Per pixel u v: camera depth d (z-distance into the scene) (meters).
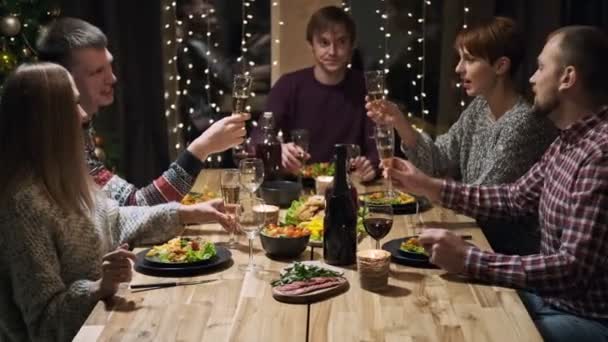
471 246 2.10
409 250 2.23
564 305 2.21
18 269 1.95
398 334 1.70
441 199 2.60
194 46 4.24
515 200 2.55
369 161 3.30
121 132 4.26
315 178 3.16
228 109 4.30
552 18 3.97
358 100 3.76
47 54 2.62
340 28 3.62
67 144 2.05
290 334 1.70
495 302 1.90
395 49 4.16
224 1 4.20
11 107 2.04
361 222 2.49
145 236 2.42
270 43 4.22
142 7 4.15
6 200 1.98
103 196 2.33
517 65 3.04
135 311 1.83
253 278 2.06
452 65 4.14
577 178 2.12
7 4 3.77
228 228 2.41
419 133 3.23
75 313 1.90
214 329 1.72
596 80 2.19
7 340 2.11
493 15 4.04
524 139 2.86
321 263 2.20
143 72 4.21
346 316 1.80
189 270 2.07
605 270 2.09
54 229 2.02
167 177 2.68
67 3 4.09
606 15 3.96
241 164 2.40
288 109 3.78
